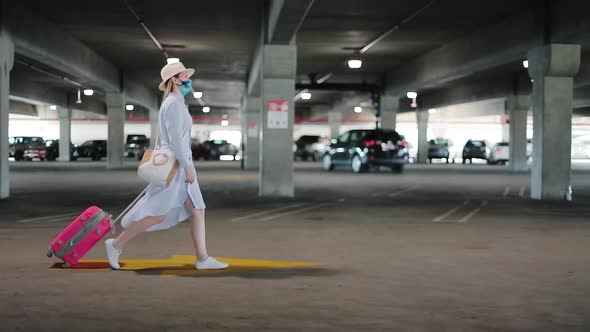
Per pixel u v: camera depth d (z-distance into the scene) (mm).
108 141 33938
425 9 17031
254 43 22500
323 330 4758
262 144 17266
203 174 28672
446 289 6145
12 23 15984
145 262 7531
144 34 20984
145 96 40562
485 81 36656
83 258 7766
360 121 61656
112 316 5109
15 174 28141
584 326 4910
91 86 38812
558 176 16797
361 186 21375
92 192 18062
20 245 8711
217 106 57250
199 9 17188
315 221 11633
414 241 9273
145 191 6961
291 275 6773
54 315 5125
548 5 16203
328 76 32156
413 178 26578
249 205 14609
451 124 64312
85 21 18984
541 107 16688
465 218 12211
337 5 16625
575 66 16312
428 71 24672
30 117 60812
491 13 17641
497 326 4898
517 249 8578
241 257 7926
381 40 21859
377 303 5578
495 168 39156
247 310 5312
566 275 6840
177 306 5434
